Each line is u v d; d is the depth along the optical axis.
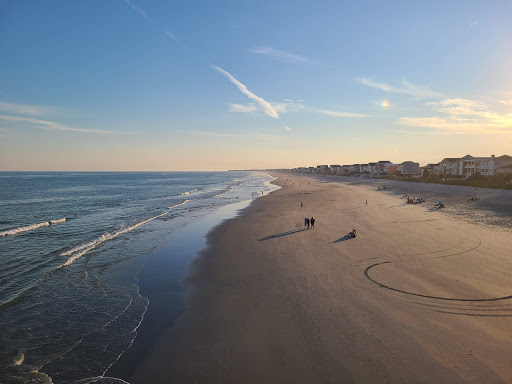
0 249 23.59
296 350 10.13
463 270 16.78
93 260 20.75
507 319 11.52
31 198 65.19
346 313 12.41
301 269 17.97
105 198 66.19
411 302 13.17
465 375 8.61
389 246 22.27
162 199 64.06
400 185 84.00
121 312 13.26
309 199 57.31
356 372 8.95
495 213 34.56
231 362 9.68
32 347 10.75
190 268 18.94
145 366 9.63
